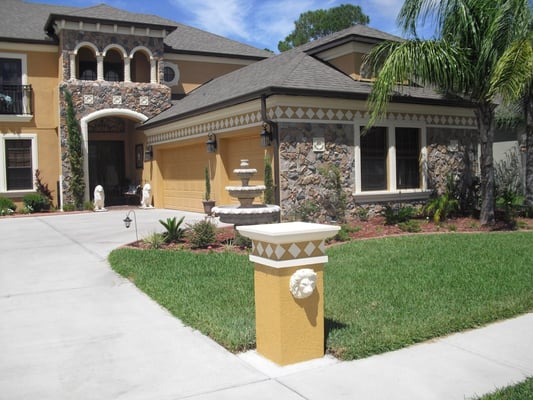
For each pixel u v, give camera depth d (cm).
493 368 456
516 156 1989
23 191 2180
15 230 1487
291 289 464
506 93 1136
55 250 1113
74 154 2073
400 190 1516
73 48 2094
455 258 905
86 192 2122
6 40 2098
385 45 1316
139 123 2267
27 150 2205
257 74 1712
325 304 638
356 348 488
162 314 641
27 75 2173
